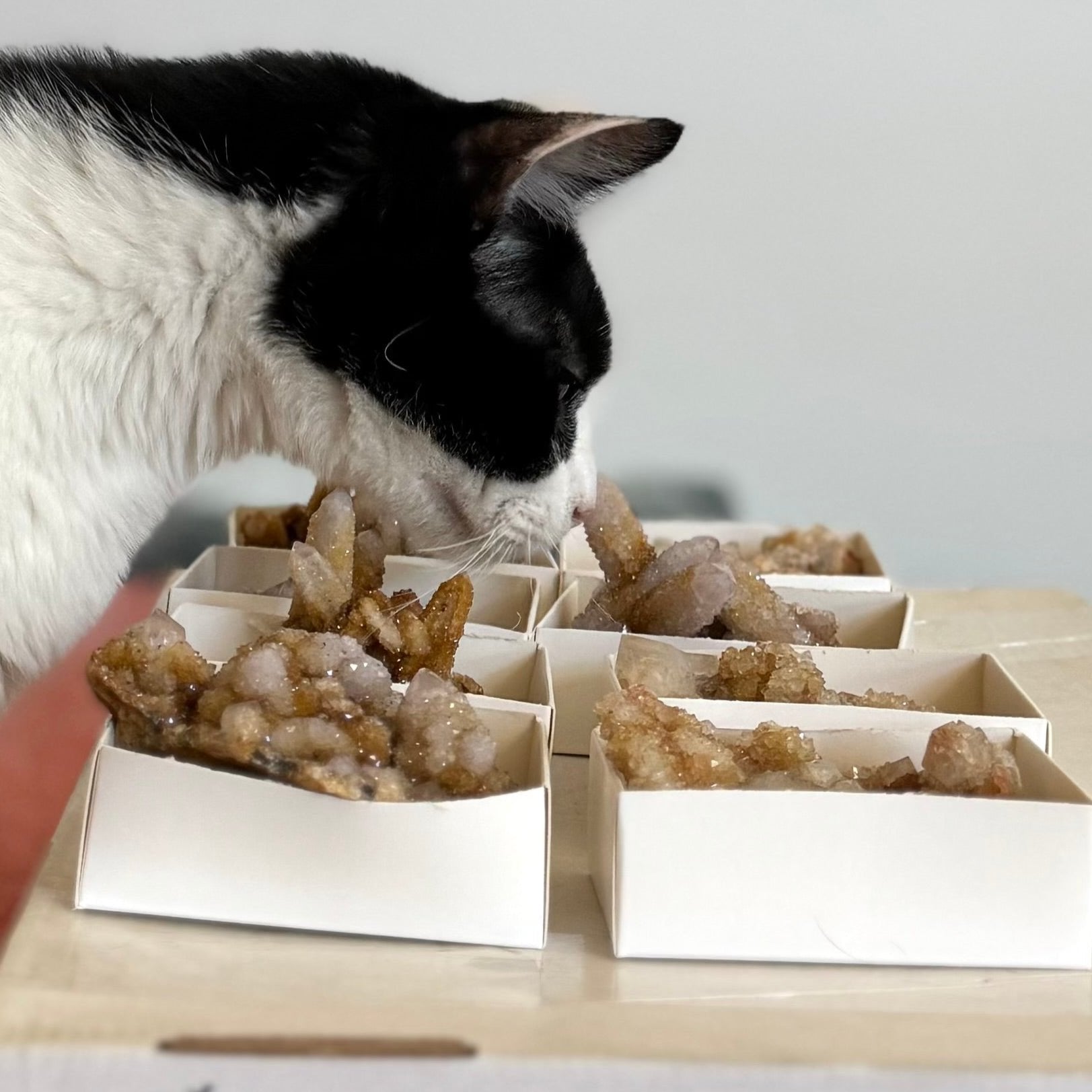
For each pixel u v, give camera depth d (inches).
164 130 22.4
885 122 40.6
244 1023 16.7
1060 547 45.5
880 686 22.4
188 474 24.2
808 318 43.1
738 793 18.3
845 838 18.4
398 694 19.9
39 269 22.2
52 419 22.4
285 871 18.5
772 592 23.8
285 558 25.4
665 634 23.5
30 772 31.0
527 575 24.8
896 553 45.8
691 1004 17.6
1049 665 25.6
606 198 23.8
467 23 39.2
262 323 22.6
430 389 22.7
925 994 18.0
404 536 24.0
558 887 19.7
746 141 40.8
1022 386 43.6
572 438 24.0
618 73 39.9
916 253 42.1
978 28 39.3
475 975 18.0
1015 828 18.4
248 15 38.7
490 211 21.8
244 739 18.3
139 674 19.3
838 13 39.3
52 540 22.7
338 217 22.2
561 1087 16.5
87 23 38.3
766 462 45.0
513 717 19.9
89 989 17.3
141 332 22.7
